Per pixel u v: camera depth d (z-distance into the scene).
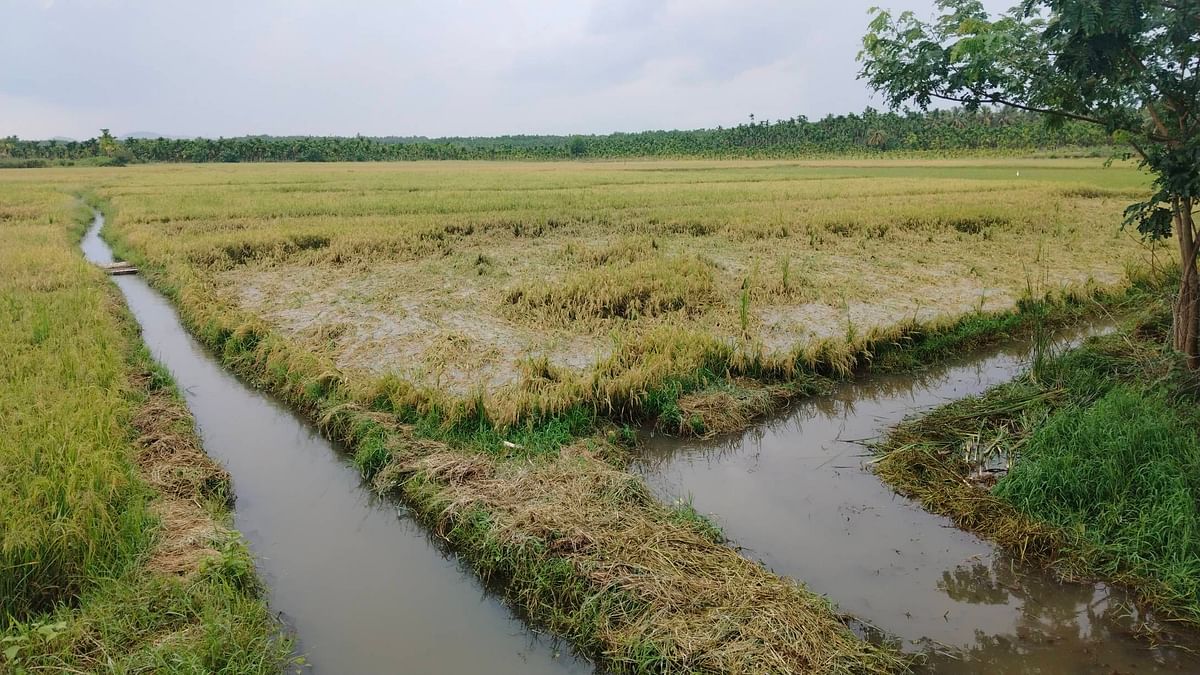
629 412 7.67
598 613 4.49
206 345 10.75
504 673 4.24
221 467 6.66
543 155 101.00
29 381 7.25
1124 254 15.55
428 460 6.36
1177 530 4.86
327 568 5.29
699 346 8.80
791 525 5.70
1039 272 13.98
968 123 81.94
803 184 34.56
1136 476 5.36
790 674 3.91
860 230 18.70
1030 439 6.28
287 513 6.07
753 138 98.50
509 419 7.04
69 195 32.59
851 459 6.86
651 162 80.44
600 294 11.38
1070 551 5.05
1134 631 4.41
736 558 4.94
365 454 6.72
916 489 6.08
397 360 9.30
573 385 7.61
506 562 5.10
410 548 5.60
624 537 5.11
